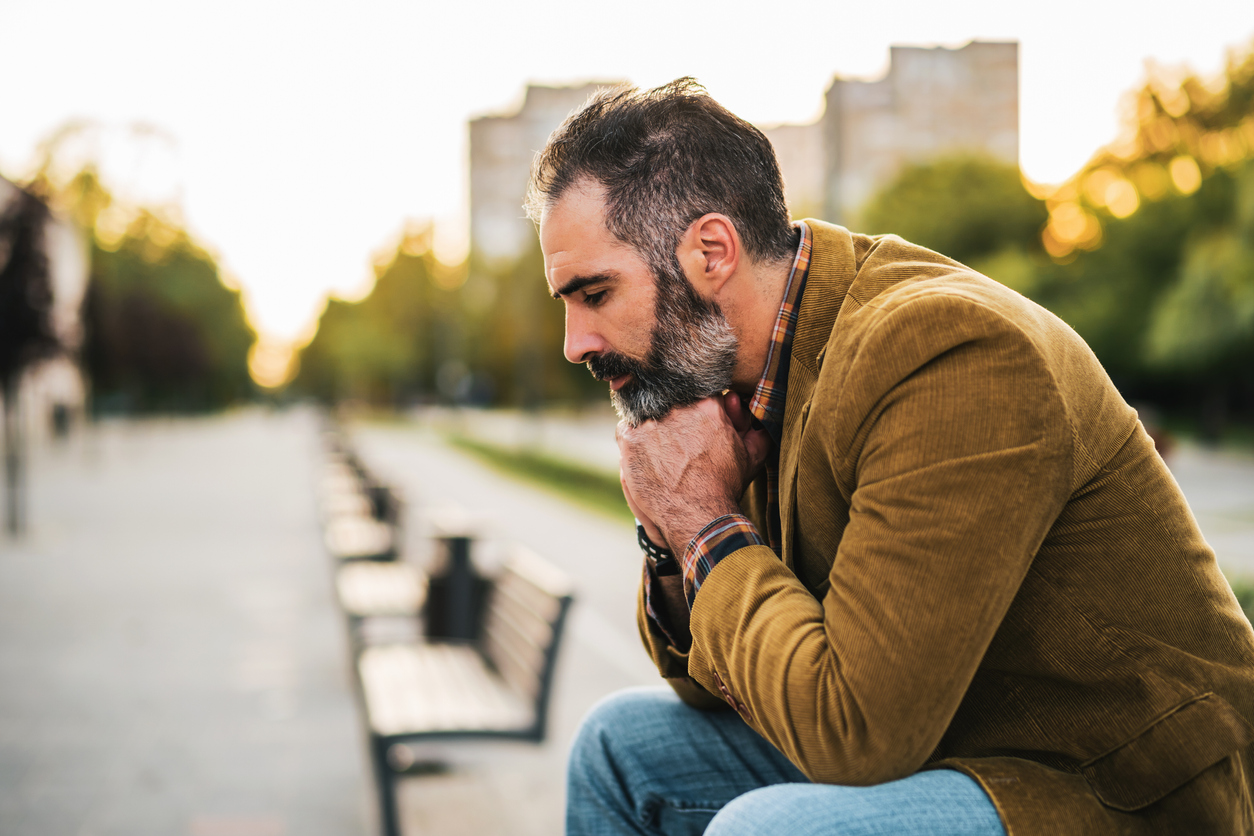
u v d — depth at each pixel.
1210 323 29.41
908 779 1.21
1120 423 1.28
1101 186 39.53
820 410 1.30
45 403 32.56
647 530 1.47
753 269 1.42
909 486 1.16
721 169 1.40
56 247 11.97
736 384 1.49
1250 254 29.17
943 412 1.17
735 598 1.29
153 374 49.34
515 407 74.69
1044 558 1.24
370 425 62.31
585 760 1.69
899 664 1.12
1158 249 35.81
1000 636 1.26
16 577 8.73
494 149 67.94
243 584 8.51
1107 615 1.22
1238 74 33.81
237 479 20.98
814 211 16.03
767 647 1.22
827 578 1.39
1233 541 12.03
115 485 19.17
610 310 1.41
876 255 1.46
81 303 28.17
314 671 5.67
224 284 76.69
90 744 4.39
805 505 1.35
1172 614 1.23
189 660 5.89
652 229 1.39
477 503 16.30
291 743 4.43
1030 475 1.15
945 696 1.13
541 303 52.56
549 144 1.46
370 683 3.56
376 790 3.07
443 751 4.29
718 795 1.60
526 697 3.24
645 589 1.59
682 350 1.40
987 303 1.23
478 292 70.88
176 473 22.56
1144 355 34.09
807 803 1.19
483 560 4.77
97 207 17.08
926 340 1.20
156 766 4.13
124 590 8.16
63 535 11.56
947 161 39.06
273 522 13.24
